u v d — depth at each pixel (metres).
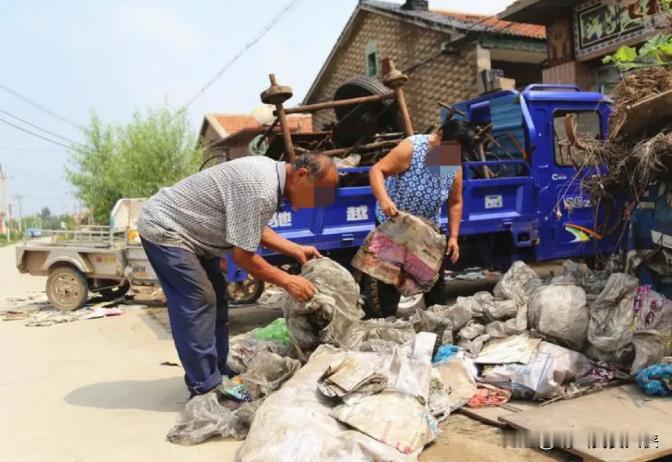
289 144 5.86
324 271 3.89
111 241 7.98
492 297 4.54
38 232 8.88
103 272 7.80
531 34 12.94
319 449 2.61
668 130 3.91
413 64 14.41
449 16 15.23
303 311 3.80
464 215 5.96
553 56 10.48
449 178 4.39
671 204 3.89
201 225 3.55
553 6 9.90
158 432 3.40
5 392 4.20
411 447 2.75
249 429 3.16
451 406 3.40
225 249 3.73
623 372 3.59
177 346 3.59
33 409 3.83
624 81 4.28
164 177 16.19
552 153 6.52
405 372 3.14
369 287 4.97
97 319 7.27
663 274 3.96
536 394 3.45
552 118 6.54
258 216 3.44
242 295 6.94
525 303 4.20
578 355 3.62
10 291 11.25
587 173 4.70
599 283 4.23
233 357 4.14
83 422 3.58
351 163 6.02
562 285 4.02
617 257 4.64
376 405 2.92
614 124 4.22
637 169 4.03
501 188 6.22
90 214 17.61
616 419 3.04
